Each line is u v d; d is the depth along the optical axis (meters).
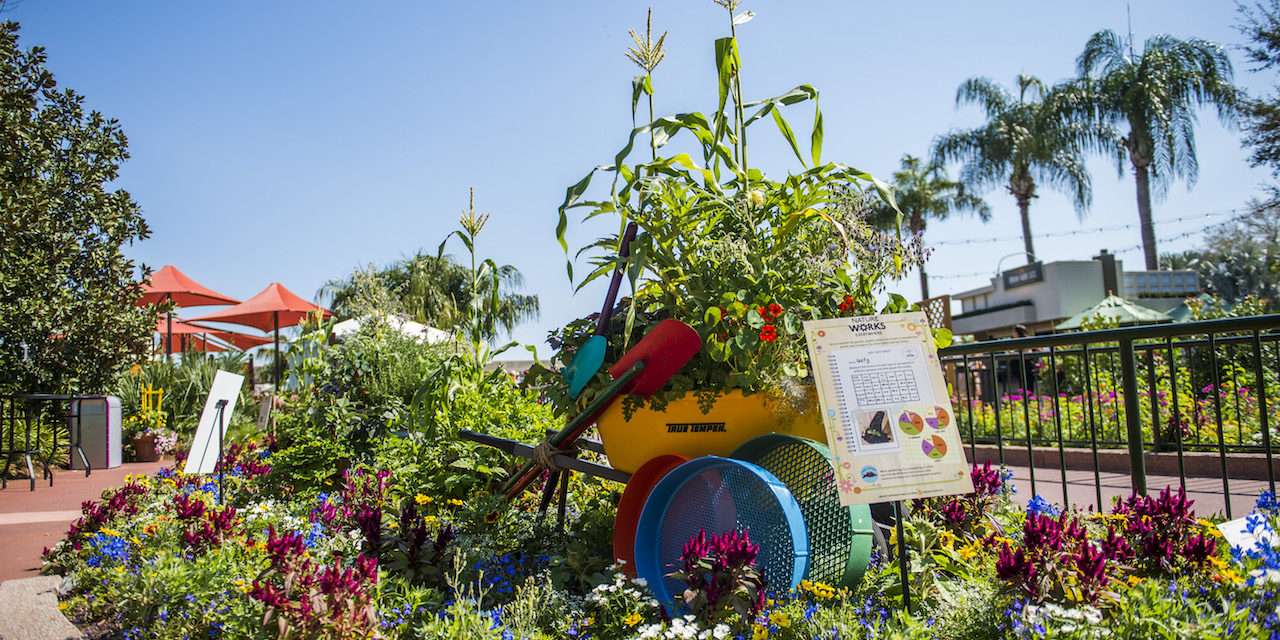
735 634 2.65
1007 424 9.41
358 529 4.10
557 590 3.26
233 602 2.89
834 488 3.29
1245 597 2.36
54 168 10.41
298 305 21.20
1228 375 8.92
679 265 3.61
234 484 5.81
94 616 3.34
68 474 9.44
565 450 3.93
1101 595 2.38
